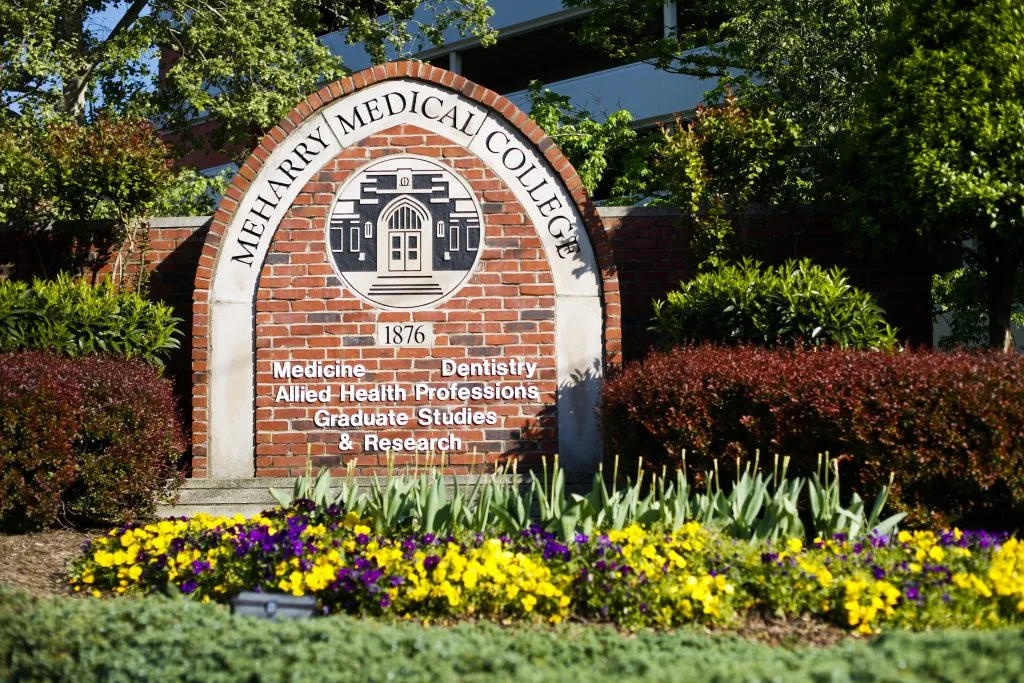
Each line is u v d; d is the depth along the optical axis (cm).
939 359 852
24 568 782
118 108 1881
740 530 732
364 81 1096
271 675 456
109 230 1232
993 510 840
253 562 673
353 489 812
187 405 1191
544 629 605
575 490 1041
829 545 691
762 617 635
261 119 1753
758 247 1180
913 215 1078
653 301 1112
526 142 1099
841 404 827
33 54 1673
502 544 702
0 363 930
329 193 1094
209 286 1080
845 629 615
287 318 1084
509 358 1084
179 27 1934
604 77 2447
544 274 1090
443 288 1088
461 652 478
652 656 497
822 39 1384
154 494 978
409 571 645
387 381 1081
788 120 1236
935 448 805
